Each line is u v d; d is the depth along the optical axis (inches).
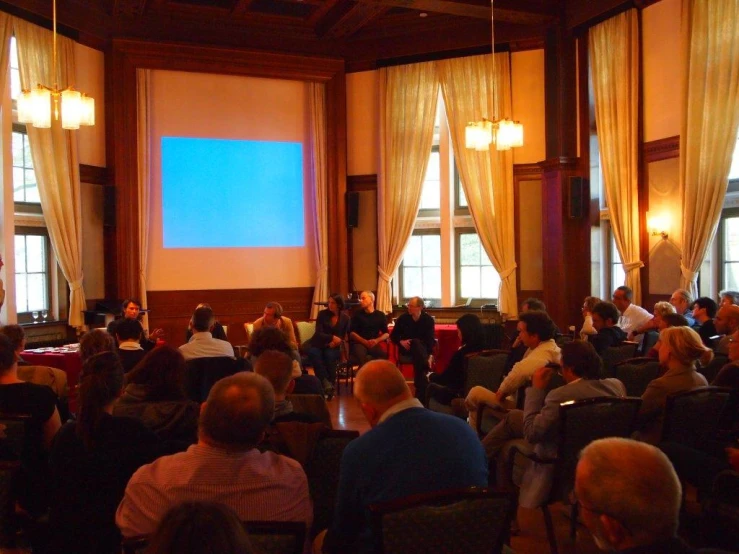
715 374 172.2
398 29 405.4
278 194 409.1
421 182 405.1
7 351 125.3
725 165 274.5
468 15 354.3
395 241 407.8
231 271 399.5
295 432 103.8
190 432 116.6
